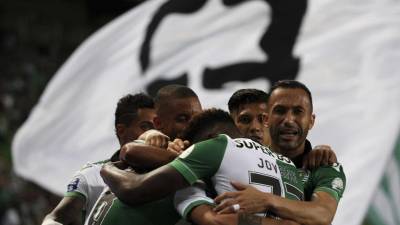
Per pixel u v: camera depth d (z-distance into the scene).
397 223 9.93
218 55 11.86
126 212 4.64
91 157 12.66
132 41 12.75
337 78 10.41
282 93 5.09
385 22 10.38
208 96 11.77
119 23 12.80
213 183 4.50
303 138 5.11
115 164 4.94
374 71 10.18
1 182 21.20
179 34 12.30
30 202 20.94
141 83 12.49
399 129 9.71
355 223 9.36
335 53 10.58
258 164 4.50
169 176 4.39
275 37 11.25
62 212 5.59
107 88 12.77
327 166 5.04
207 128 4.75
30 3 37.41
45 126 12.95
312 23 10.92
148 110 6.01
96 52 12.86
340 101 10.22
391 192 9.98
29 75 34.59
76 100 12.92
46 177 12.90
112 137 12.56
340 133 10.02
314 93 10.48
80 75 12.93
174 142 4.75
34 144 13.04
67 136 12.91
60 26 37.88
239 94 5.64
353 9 10.69
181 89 5.66
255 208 4.34
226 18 11.94
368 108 9.97
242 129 5.59
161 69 12.38
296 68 10.88
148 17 12.62
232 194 4.35
